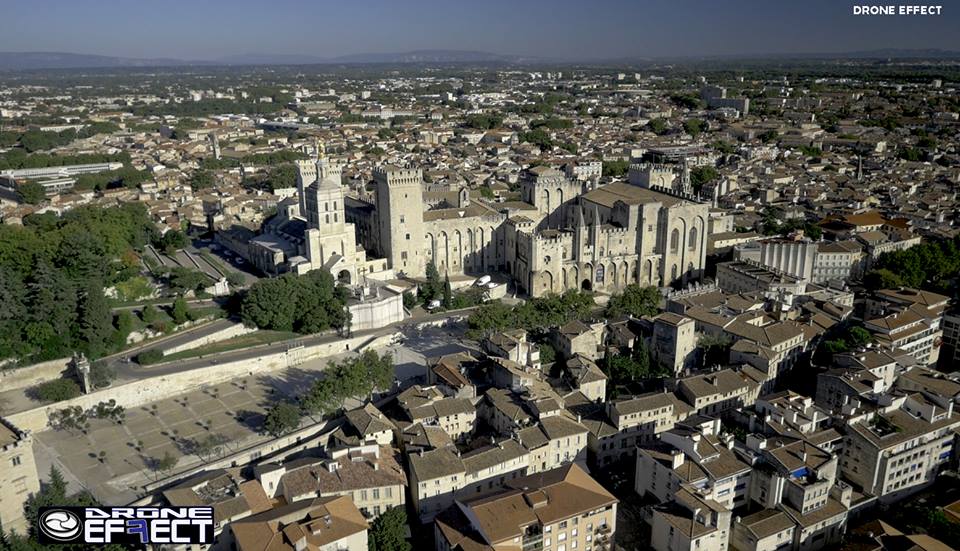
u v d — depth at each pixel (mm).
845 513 184250
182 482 196875
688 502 174000
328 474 186625
